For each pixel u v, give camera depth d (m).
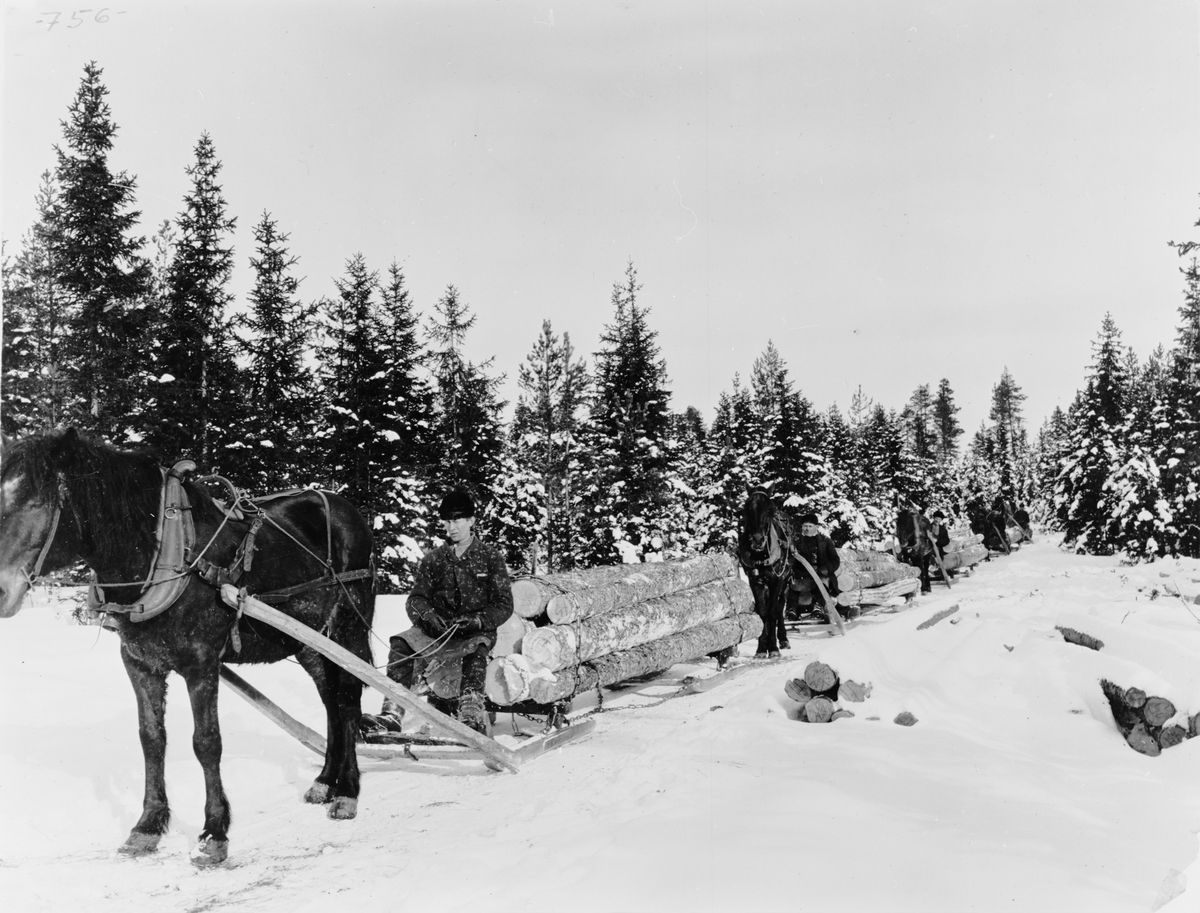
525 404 45.84
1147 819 4.82
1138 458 29.52
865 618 16.06
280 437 24.31
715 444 42.59
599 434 31.97
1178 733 6.04
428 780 6.73
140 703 5.29
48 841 5.19
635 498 30.69
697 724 7.43
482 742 6.42
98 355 22.22
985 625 9.48
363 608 6.73
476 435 33.53
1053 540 49.53
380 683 5.74
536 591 7.94
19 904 4.32
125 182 22.58
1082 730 6.55
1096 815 4.94
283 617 5.52
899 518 20.73
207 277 22.84
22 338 22.53
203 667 5.30
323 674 6.49
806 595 14.84
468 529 7.25
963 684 7.95
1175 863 4.18
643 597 9.46
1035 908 3.63
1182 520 28.58
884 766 5.68
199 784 6.36
